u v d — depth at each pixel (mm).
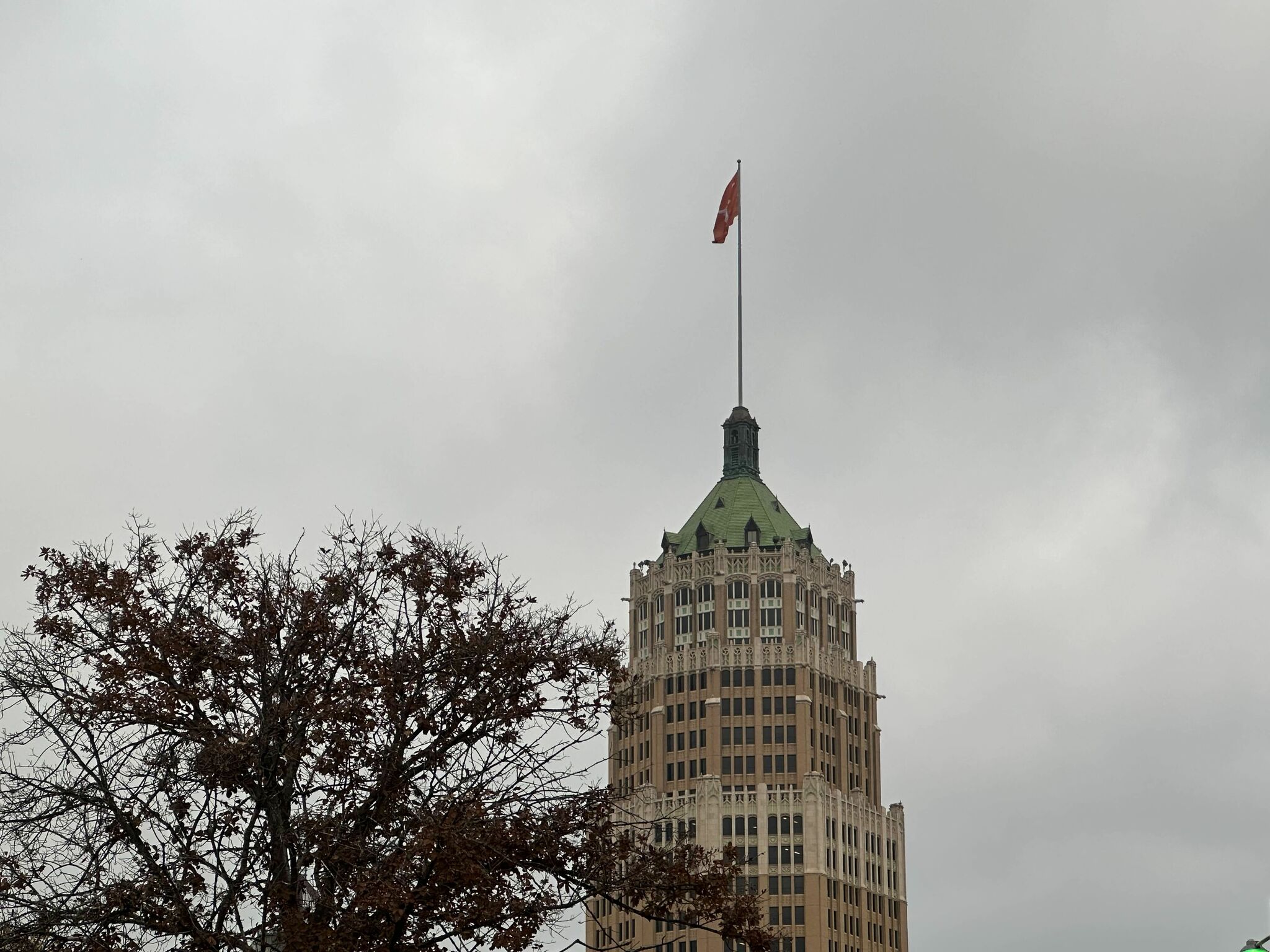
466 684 46781
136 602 46312
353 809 44812
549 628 48938
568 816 45750
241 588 47656
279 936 42125
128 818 42812
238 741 43438
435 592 48156
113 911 42000
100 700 43750
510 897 44375
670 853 47344
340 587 47250
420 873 43312
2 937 41500
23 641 45125
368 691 45844
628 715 49594
